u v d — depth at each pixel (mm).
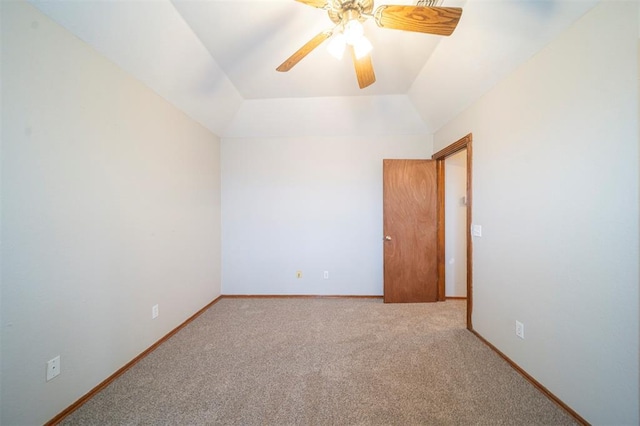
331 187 3176
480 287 2059
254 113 2908
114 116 1604
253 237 3215
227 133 3135
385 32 1729
